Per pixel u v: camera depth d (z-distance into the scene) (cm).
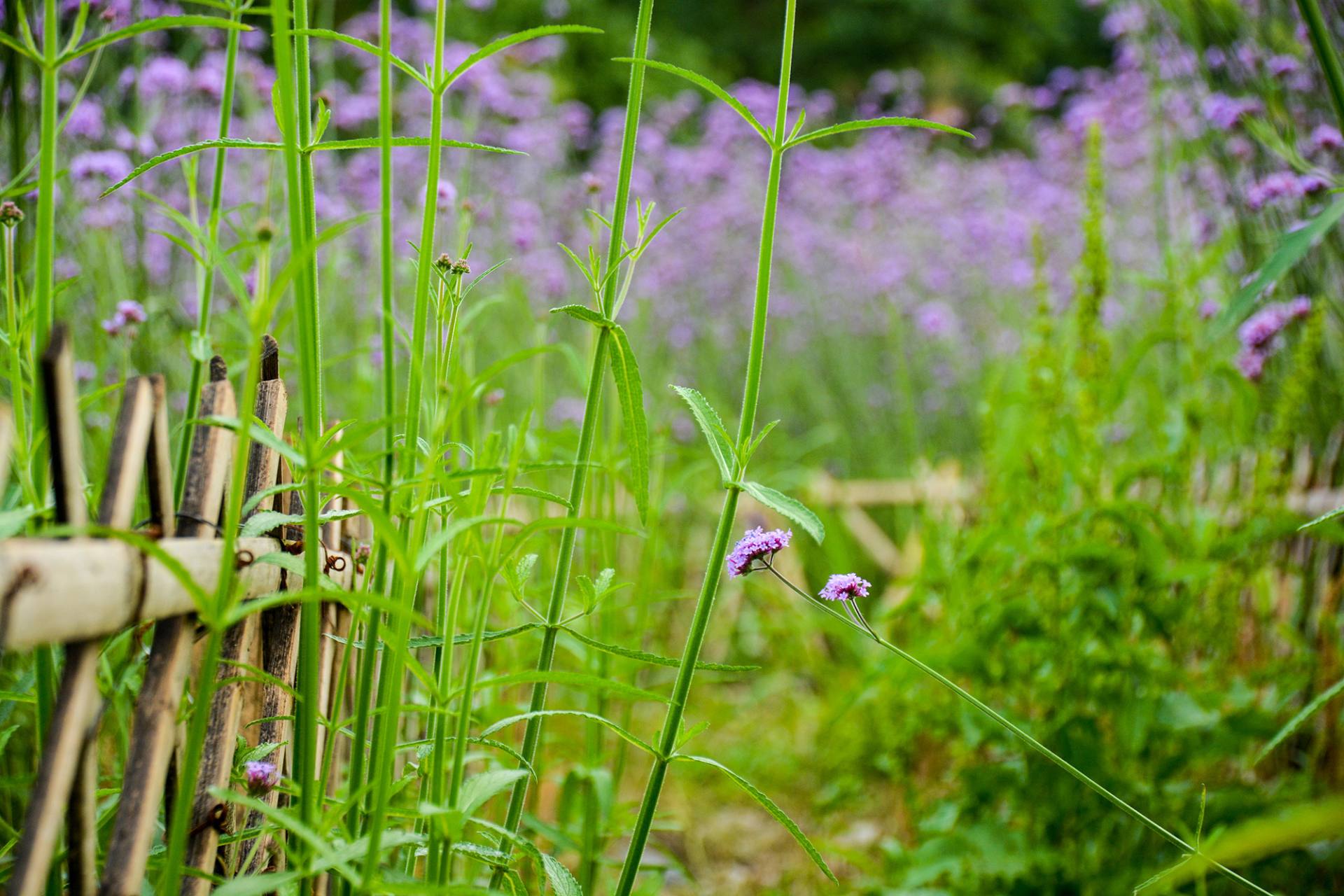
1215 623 129
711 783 173
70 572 67
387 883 75
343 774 105
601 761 119
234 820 82
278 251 127
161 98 159
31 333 84
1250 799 118
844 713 135
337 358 105
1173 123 194
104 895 73
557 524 77
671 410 207
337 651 97
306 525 76
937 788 151
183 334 103
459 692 80
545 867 82
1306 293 148
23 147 108
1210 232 171
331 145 83
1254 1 163
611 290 92
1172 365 182
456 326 92
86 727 71
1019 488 135
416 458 86
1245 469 141
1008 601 124
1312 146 149
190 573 73
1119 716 119
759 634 212
